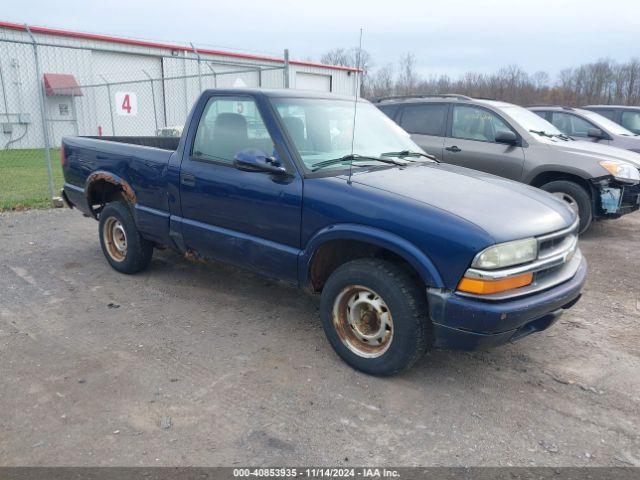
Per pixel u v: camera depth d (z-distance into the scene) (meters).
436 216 3.15
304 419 3.07
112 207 5.32
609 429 3.04
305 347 3.96
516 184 4.04
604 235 7.61
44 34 19.53
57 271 5.61
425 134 8.31
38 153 18.14
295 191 3.69
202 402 3.22
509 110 7.81
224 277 5.45
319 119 4.23
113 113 22.05
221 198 4.16
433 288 3.11
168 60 23.31
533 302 3.12
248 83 25.78
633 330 4.38
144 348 3.90
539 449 2.86
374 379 3.52
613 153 7.44
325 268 3.84
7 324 4.27
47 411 3.10
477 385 3.48
